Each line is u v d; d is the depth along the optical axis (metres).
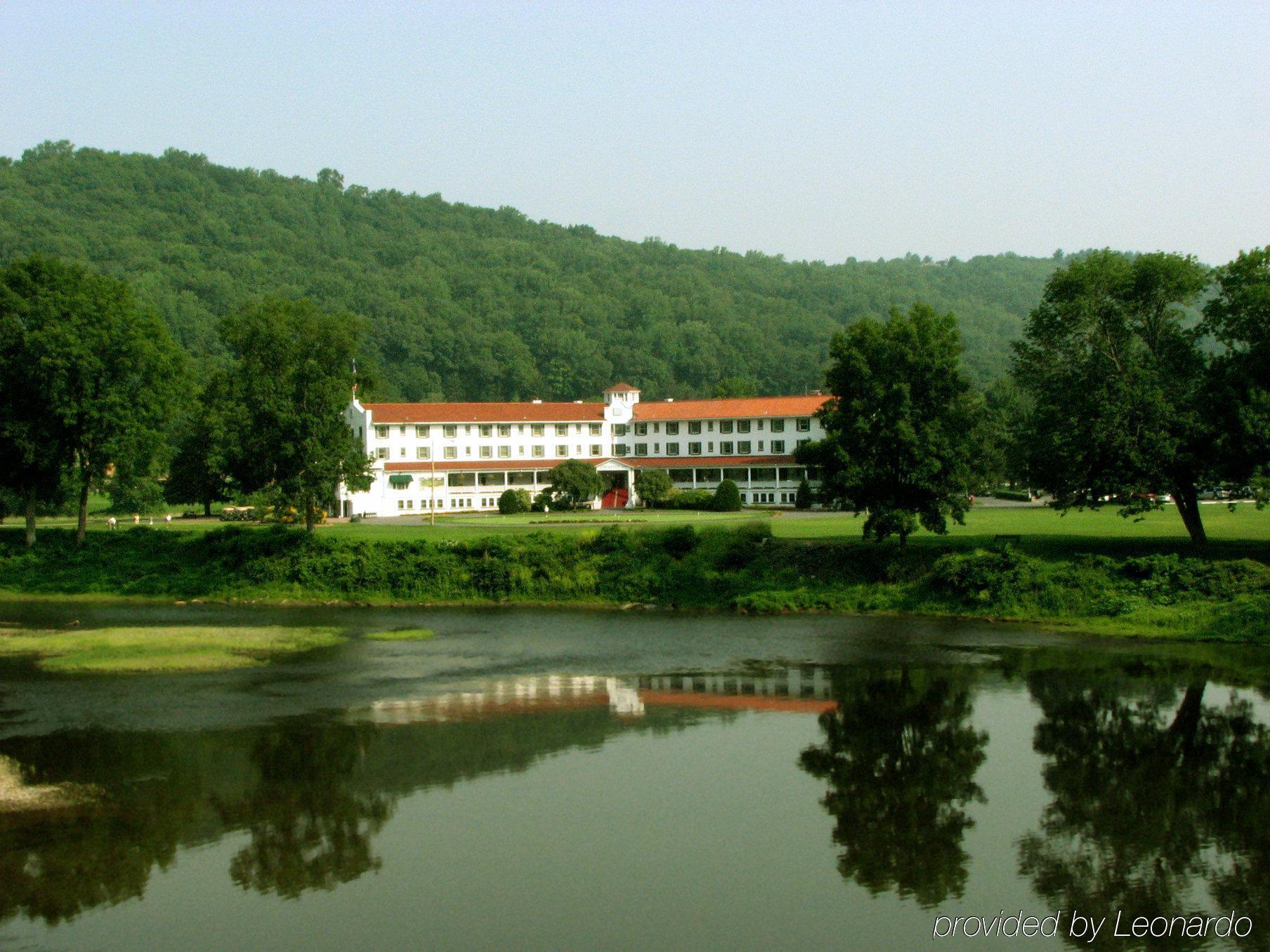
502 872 26.05
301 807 30.11
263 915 23.95
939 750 35.38
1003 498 123.94
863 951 22.58
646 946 22.66
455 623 60.59
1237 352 60.50
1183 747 35.53
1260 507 53.06
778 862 26.69
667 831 28.52
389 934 23.11
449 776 32.81
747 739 36.69
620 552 69.44
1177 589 56.06
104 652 50.47
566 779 32.47
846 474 63.16
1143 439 58.19
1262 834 28.47
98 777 32.47
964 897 24.92
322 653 51.19
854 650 51.06
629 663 48.62
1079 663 47.44
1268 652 49.06
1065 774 32.97
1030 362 65.31
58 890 25.19
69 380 72.19
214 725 38.03
